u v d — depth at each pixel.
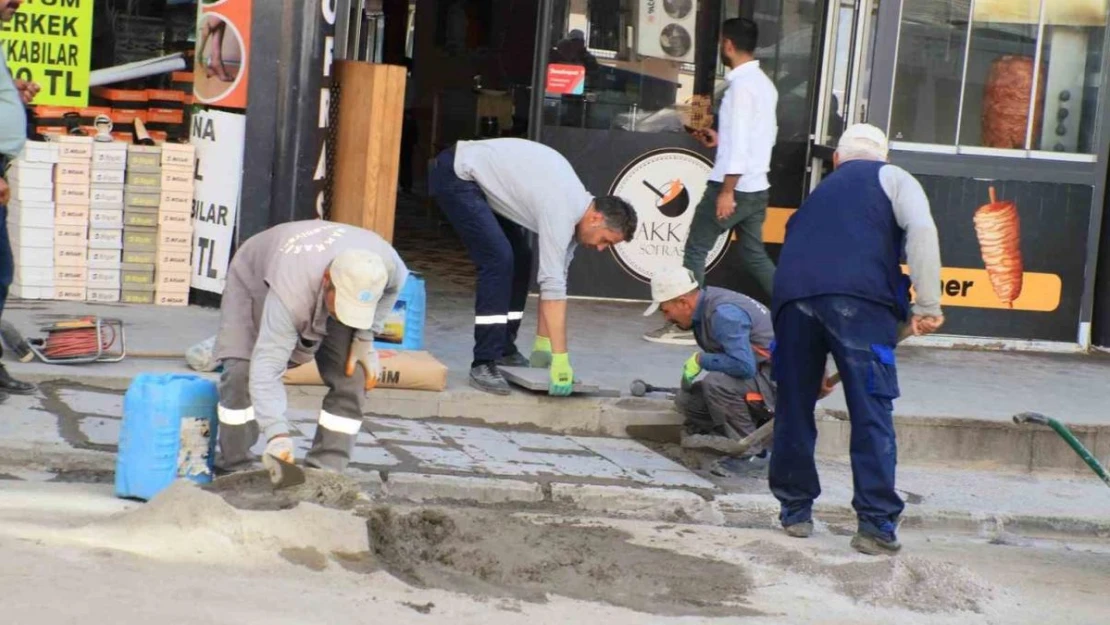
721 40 21.05
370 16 26.91
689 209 22.91
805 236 13.98
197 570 11.19
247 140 18.70
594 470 15.47
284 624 10.19
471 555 12.43
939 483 16.92
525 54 32.72
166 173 19.19
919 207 13.58
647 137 22.66
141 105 20.17
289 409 16.12
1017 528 15.88
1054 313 22.05
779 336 14.12
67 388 15.70
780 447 14.27
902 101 21.50
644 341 20.50
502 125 31.67
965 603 12.77
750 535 14.38
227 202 19.16
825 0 22.34
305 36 18.53
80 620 9.69
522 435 16.56
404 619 10.71
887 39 21.23
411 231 29.39
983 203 21.67
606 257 22.86
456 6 34.81
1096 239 21.98
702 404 16.44
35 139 19.20
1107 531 16.09
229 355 12.95
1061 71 21.61
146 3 20.00
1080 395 19.38
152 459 12.81
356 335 12.98
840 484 16.23
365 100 19.08
